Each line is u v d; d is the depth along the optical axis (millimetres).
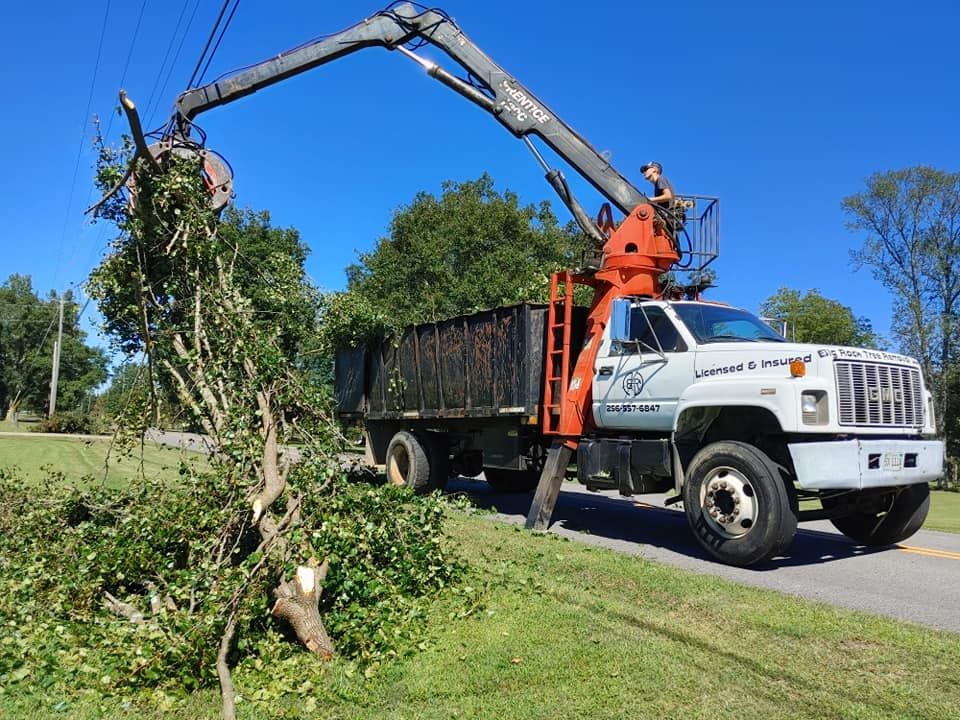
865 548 8422
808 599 5688
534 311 9773
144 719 3703
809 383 6895
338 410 14188
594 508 11570
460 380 11000
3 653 4422
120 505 7855
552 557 6883
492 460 11062
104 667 4262
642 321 8703
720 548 7137
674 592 5672
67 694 3984
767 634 4715
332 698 3869
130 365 8891
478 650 4453
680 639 4621
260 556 4977
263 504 5707
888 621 5027
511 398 9922
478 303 26453
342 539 5367
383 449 13312
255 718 3660
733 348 7633
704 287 9664
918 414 7711
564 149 10352
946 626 5172
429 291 28328
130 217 8211
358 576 5113
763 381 7168
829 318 34250
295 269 10719
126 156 8297
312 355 11695
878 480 7016
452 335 11195
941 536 9516
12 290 74562
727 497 7156
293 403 7672
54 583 5777
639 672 4082
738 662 4234
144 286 8031
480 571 6242
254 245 30406
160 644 4246
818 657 4316
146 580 5766
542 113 10547
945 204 28734
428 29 11094
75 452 21641
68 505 7910
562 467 9188
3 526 7504
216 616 4363
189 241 8453
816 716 3570
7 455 20359
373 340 12797
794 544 8641
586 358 9281
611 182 10062
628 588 5805
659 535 8961
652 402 8359
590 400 9195
